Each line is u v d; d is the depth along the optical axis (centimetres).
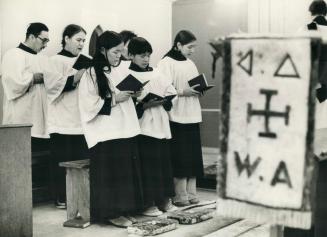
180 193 599
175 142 589
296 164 245
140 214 553
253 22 779
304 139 244
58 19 681
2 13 612
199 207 583
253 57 253
